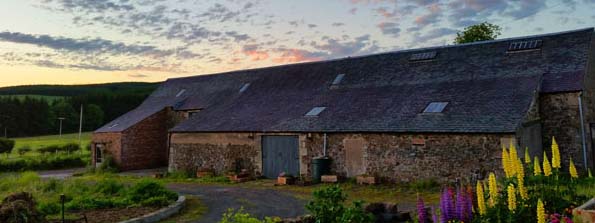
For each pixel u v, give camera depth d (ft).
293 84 81.20
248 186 59.26
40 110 238.89
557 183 21.95
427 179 51.42
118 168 89.04
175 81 112.57
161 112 97.35
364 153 56.65
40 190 46.75
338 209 23.44
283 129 64.08
